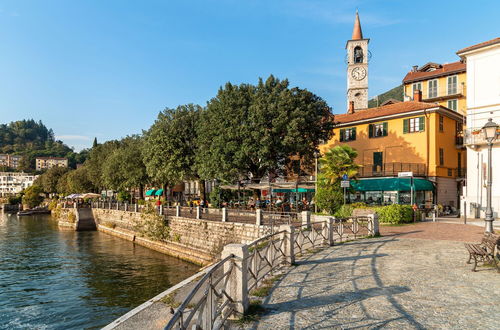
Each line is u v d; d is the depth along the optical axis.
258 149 26.53
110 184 51.00
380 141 34.69
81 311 16.08
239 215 25.00
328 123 30.09
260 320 5.88
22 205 103.75
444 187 31.61
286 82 28.75
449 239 14.48
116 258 28.11
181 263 25.45
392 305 6.48
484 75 25.20
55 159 191.88
